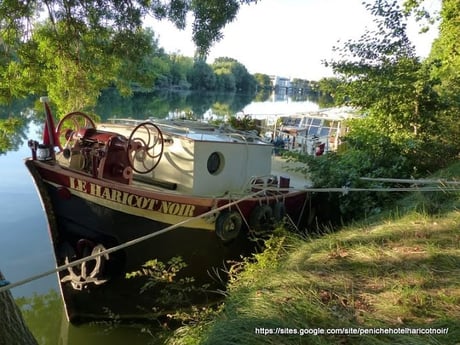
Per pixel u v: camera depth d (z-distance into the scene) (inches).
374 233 199.0
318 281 152.7
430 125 356.5
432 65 369.4
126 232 232.2
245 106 1790.1
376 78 358.3
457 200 231.5
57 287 292.4
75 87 390.3
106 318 253.4
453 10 472.1
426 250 171.9
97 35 358.6
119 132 282.7
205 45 286.2
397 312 129.7
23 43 353.7
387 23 361.4
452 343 111.3
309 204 324.5
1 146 423.5
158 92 2447.1
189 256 249.9
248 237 270.8
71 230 241.6
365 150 324.8
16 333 112.3
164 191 246.5
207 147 252.8
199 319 186.5
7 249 337.1
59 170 226.8
